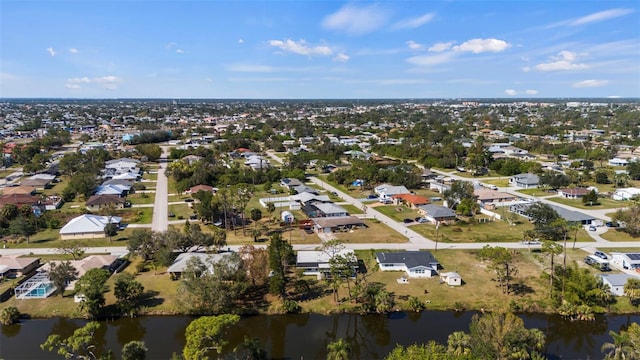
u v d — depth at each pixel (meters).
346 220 103.38
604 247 88.12
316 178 166.00
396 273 77.19
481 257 76.88
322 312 65.00
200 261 70.19
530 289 70.00
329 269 75.25
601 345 56.59
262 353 53.25
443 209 110.25
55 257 84.31
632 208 98.75
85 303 62.59
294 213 116.69
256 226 104.75
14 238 95.81
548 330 60.34
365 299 67.50
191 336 47.16
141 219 110.06
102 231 97.00
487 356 47.34
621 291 68.19
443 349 47.81
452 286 71.94
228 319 48.56
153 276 75.94
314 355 55.12
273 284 66.69
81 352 53.78
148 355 54.81
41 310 64.94
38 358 53.94
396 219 110.44
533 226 103.00
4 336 59.19
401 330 60.41
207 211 104.56
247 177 156.12
